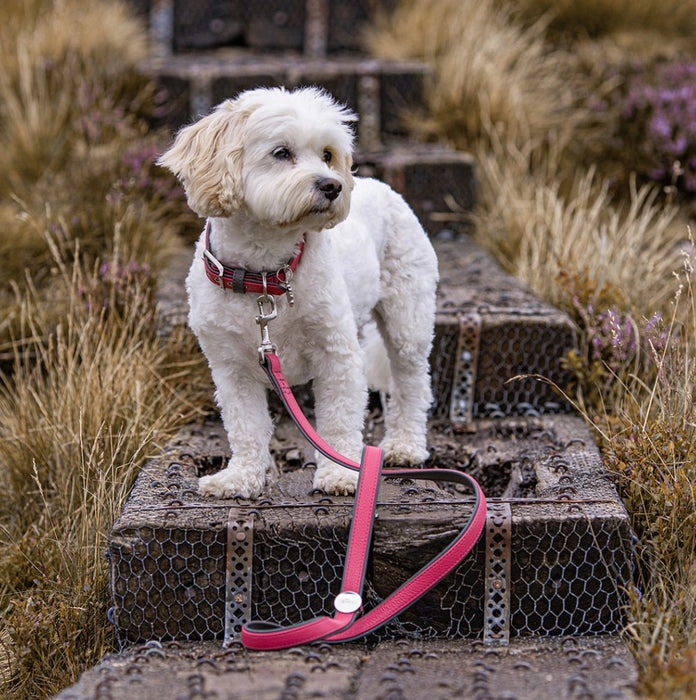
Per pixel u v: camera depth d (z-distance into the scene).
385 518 2.68
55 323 4.23
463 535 2.56
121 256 4.48
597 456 3.20
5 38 6.14
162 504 2.78
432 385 3.81
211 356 2.86
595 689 2.18
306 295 2.74
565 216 4.89
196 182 2.66
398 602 2.54
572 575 2.68
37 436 3.56
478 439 3.54
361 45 6.88
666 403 3.24
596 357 3.70
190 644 2.66
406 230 3.29
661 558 2.74
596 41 6.73
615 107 6.02
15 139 5.41
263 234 2.67
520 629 2.70
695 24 6.93
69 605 2.84
